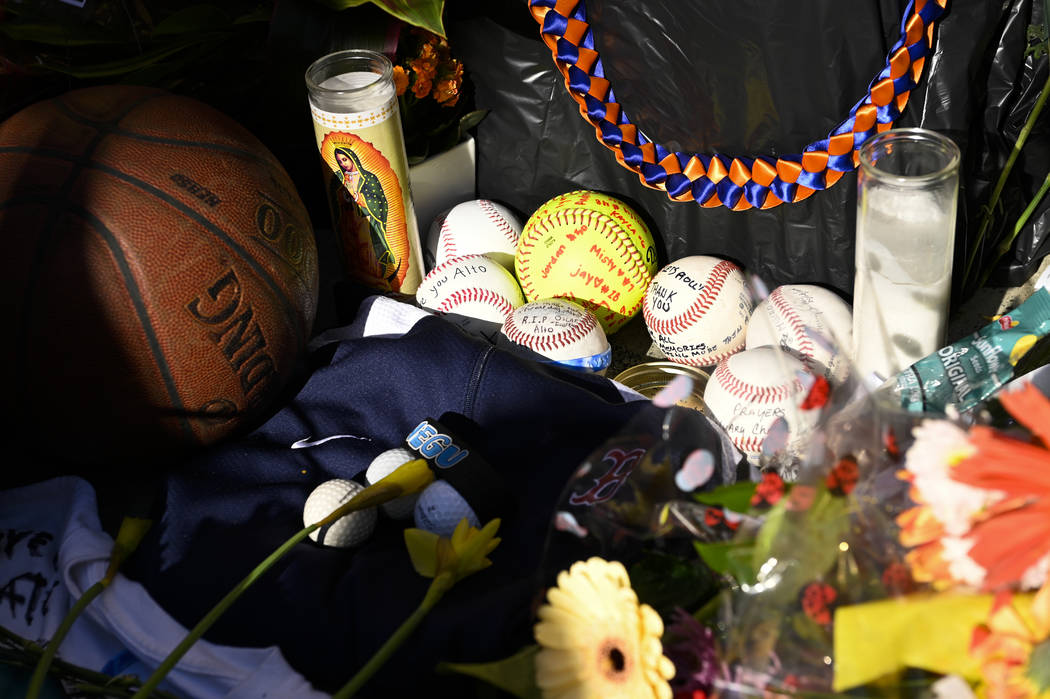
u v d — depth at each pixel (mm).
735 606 924
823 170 1833
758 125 1854
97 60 2193
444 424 1655
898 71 1698
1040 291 1414
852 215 1888
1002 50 1797
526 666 980
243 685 1278
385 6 1914
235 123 1720
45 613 1456
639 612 894
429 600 1149
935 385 1414
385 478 1390
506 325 1862
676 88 1875
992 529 741
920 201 1464
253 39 2229
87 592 1295
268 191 1652
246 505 1571
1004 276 2125
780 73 1762
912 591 846
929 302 1556
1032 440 926
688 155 1960
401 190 1961
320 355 1893
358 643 1317
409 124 2152
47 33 2074
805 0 1663
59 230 1474
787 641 871
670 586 1032
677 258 2139
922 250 1496
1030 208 2033
